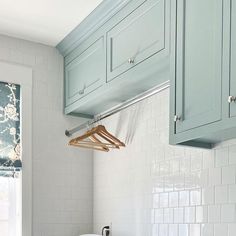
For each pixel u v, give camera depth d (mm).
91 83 3232
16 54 3555
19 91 3529
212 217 2420
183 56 2260
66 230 3553
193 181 2586
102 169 3598
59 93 3701
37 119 3568
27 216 3381
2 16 3184
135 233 3076
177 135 2234
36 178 3488
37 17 3201
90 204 3695
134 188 3141
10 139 3414
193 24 2221
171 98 2305
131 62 2715
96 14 3068
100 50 3125
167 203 2781
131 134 3225
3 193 3439
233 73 1934
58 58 3740
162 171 2859
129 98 3219
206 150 2508
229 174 2344
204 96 2092
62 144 3648
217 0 2068
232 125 1905
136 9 2723
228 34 1981
